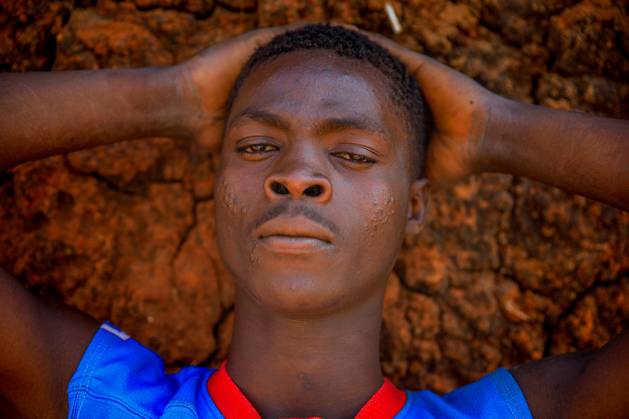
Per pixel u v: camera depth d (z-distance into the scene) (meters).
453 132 2.16
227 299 2.52
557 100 2.44
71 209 2.43
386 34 2.46
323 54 1.96
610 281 2.44
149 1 2.46
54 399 1.90
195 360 2.50
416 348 2.51
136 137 2.14
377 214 1.85
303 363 1.93
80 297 2.45
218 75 2.17
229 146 1.94
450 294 2.51
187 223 2.50
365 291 1.89
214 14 2.48
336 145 1.87
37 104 1.96
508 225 2.49
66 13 2.41
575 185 1.98
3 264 2.41
